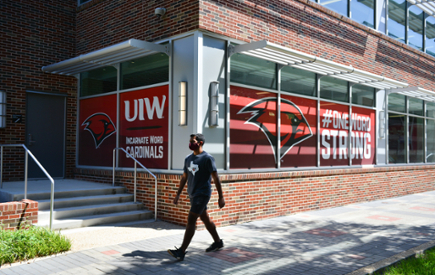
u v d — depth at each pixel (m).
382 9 13.70
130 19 9.36
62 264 5.16
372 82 11.73
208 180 5.54
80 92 10.98
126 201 8.68
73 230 7.08
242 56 8.75
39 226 6.45
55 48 10.84
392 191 13.35
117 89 9.58
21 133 10.13
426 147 16.05
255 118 8.92
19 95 10.12
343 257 5.63
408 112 14.98
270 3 9.31
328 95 11.13
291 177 9.52
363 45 12.38
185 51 8.02
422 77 15.70
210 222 5.80
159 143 8.51
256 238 6.78
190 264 5.20
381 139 13.21
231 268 5.06
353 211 10.02
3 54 9.91
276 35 9.42
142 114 8.95
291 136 9.85
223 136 8.21
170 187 8.00
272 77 9.41
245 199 8.38
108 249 5.89
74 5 11.26
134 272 4.86
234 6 8.45
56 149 10.73
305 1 10.23
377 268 5.09
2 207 6.18
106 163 9.88
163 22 8.47
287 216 9.16
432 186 16.05
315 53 10.51
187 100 7.94
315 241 6.60
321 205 10.38
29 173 10.23
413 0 14.69
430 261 5.46
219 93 8.16
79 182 9.86
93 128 10.38
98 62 9.25
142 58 9.06
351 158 11.80
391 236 7.05
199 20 7.69
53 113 10.72
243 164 8.59
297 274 4.86
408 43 15.20
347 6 12.02
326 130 10.96
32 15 10.44
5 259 5.18
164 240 6.50
